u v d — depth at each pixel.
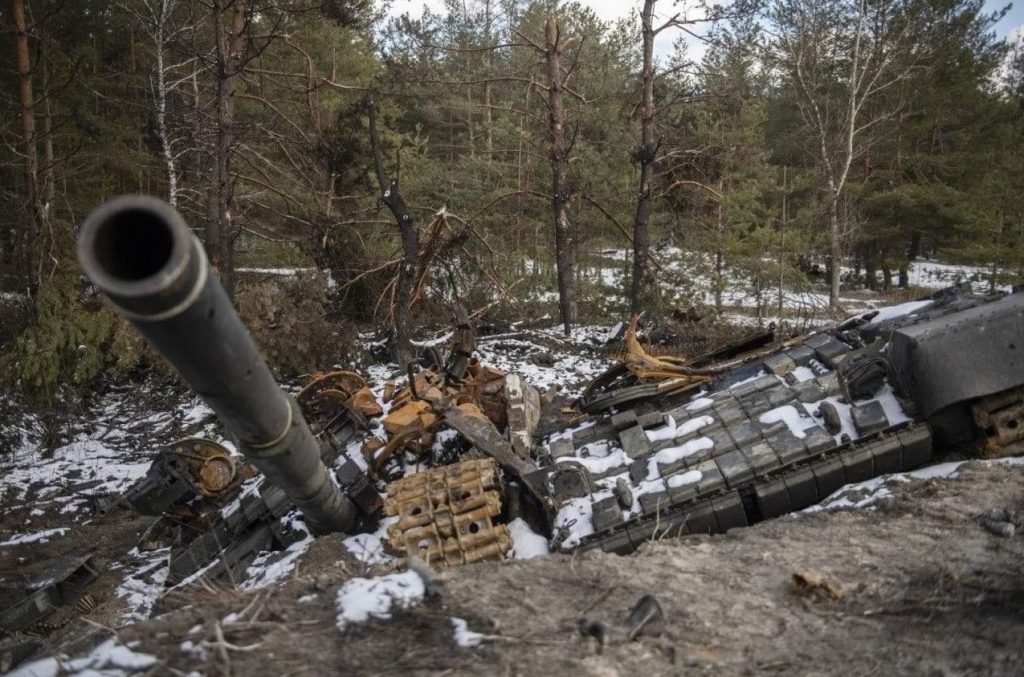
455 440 8.29
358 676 2.99
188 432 12.85
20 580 8.62
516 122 22.25
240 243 20.11
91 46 18.06
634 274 16.53
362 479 6.83
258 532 7.42
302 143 16.75
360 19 16.48
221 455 8.98
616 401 8.08
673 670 3.08
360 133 18.11
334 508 6.19
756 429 6.75
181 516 9.02
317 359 14.30
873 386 6.71
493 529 6.01
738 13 15.53
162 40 14.94
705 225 18.70
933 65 23.72
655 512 6.18
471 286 18.47
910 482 5.88
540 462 7.47
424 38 19.97
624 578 4.07
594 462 7.01
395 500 6.30
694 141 18.81
